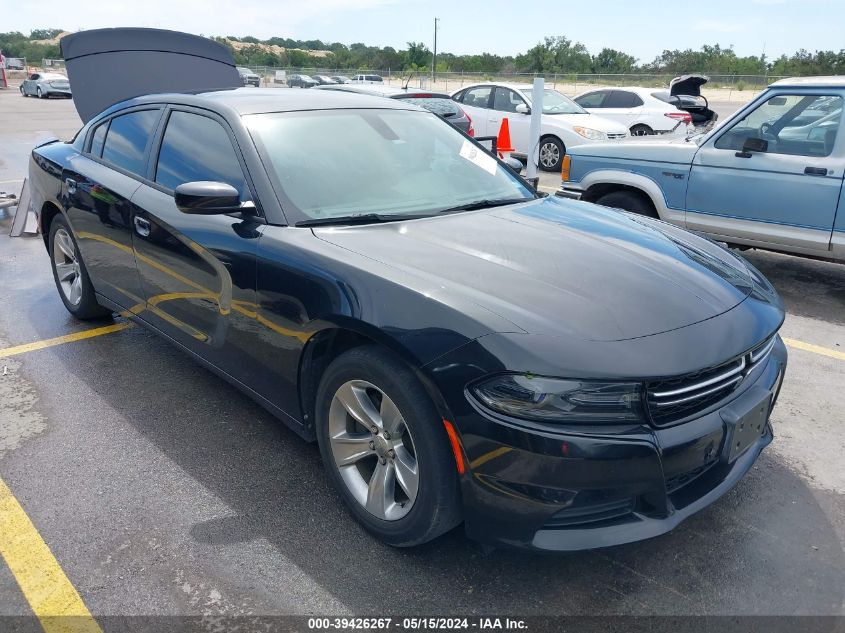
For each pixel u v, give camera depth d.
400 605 2.22
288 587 2.28
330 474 2.63
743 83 41.50
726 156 5.42
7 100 31.67
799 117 5.11
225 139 3.10
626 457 1.99
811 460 3.10
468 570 2.37
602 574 2.37
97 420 3.34
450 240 2.66
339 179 3.00
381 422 2.39
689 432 2.11
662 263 2.61
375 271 2.36
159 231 3.26
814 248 5.12
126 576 2.32
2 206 7.46
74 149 4.28
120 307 3.93
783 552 2.50
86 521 2.60
